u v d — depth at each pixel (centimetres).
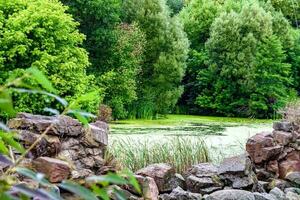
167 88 2397
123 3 2347
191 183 623
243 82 2539
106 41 2031
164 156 722
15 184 91
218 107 2586
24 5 1491
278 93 2550
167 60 2358
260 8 2616
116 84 2084
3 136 98
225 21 2600
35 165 455
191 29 2791
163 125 1770
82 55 1538
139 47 2147
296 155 723
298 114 856
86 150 517
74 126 509
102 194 97
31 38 1472
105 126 600
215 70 2600
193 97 2695
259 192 646
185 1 3206
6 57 1431
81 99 108
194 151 791
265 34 2578
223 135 1420
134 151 781
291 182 705
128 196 505
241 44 2567
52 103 1388
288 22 2827
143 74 2358
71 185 87
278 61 2548
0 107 87
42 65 1420
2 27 1453
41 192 86
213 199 583
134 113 2184
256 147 721
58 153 490
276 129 751
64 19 1480
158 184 599
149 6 2362
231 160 638
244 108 2570
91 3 1972
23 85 93
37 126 487
